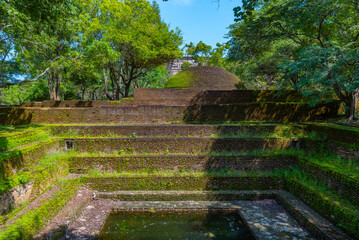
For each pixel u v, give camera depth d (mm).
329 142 7566
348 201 5398
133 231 5590
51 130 8656
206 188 7367
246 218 5965
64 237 4977
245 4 5469
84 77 20750
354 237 4559
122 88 29250
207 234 5477
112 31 14289
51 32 7848
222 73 14922
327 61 7332
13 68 19719
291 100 11148
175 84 14492
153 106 10383
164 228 5742
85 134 8734
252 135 8859
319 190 6113
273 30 10891
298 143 8352
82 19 12633
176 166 7754
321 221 5281
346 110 8828
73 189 6797
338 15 9328
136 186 7309
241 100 11414
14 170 5691
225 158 7766
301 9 8953
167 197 7055
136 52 15664
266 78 21859
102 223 5723
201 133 8867
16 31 8305
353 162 6445
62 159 7340
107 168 7688
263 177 7418
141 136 8789
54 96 16766
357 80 6547
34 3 6148
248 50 12219
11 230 4109
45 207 5230
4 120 9836
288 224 5672
